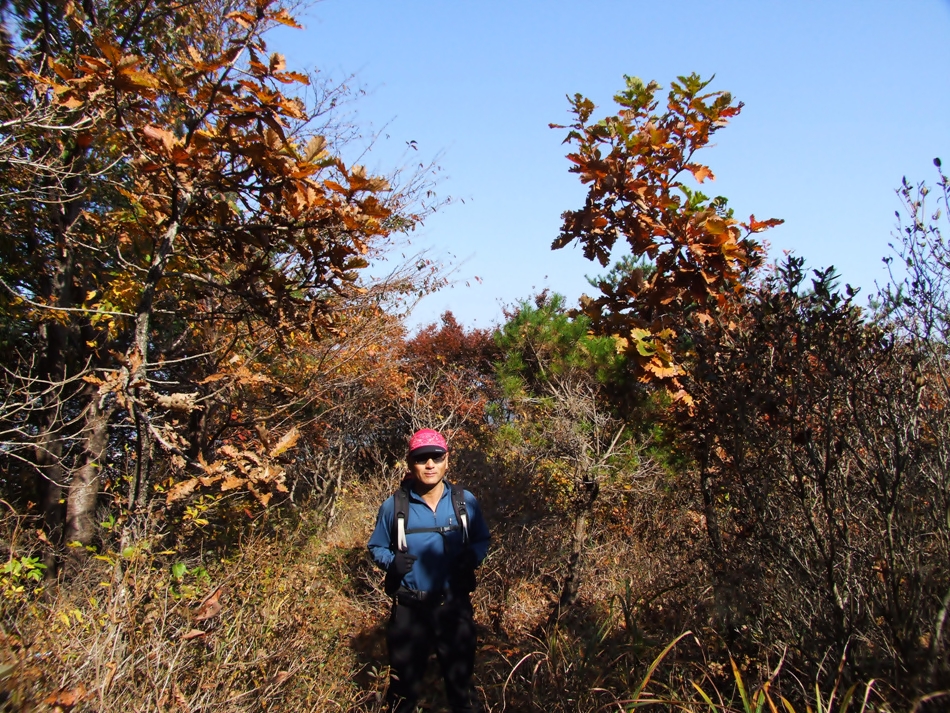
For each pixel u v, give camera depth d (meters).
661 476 7.52
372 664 5.02
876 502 3.36
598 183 4.55
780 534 3.59
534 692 4.08
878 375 3.35
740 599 3.73
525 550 6.71
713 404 4.02
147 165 4.07
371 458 13.08
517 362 13.12
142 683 2.99
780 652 3.53
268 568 4.55
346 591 6.44
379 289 8.08
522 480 7.51
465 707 4.12
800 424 3.46
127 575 3.48
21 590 3.63
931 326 3.45
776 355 3.61
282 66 3.93
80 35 5.82
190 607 3.56
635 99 4.67
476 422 12.39
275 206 4.32
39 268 7.59
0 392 6.65
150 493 4.58
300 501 11.08
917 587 2.96
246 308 4.98
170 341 7.29
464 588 4.30
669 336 4.52
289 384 8.04
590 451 7.65
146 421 4.08
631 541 7.09
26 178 6.21
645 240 4.50
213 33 5.64
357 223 4.13
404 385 12.27
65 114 5.53
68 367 8.16
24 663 2.77
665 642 4.07
